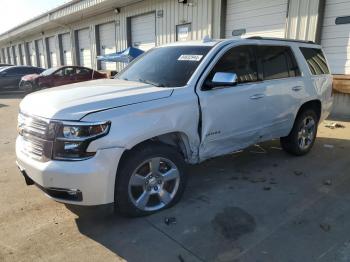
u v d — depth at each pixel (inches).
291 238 125.0
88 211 147.6
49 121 121.4
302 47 216.5
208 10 504.4
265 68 185.8
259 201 155.6
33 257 115.9
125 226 135.0
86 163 118.9
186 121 144.6
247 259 113.0
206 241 123.8
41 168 121.4
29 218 142.8
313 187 171.6
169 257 115.1
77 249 120.4
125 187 131.1
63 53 1081.4
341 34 367.2
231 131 167.0
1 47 1818.4
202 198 158.7
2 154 244.4
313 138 229.5
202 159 160.1
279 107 191.9
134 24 695.1
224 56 165.0
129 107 128.3
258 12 441.7
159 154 138.7
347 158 218.4
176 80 154.8
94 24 844.0
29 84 674.8
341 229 131.0
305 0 383.2
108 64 822.5
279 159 216.5
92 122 119.1
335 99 379.9
